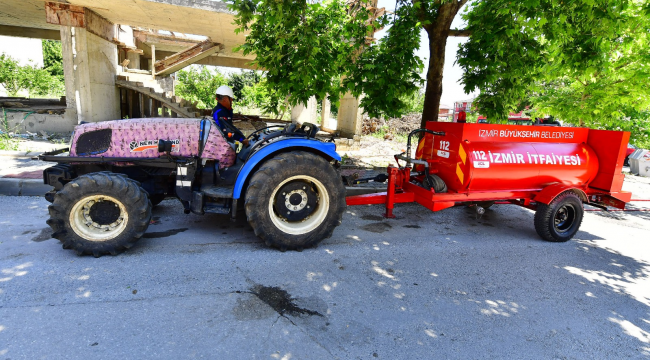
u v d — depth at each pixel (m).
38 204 5.37
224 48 17.27
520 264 4.28
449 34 7.43
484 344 2.76
